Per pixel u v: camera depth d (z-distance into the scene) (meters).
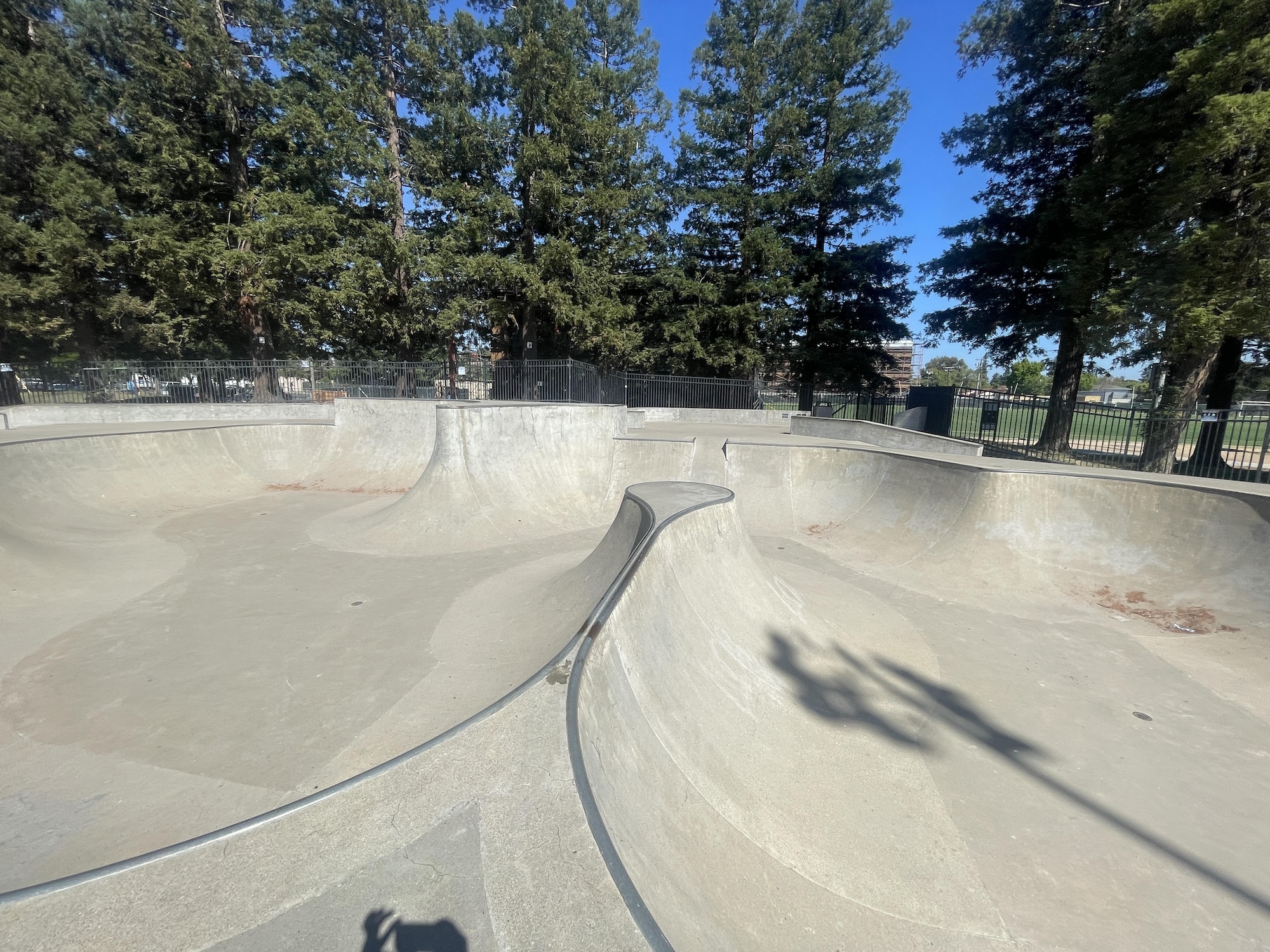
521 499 11.03
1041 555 8.77
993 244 21.20
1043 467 10.51
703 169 28.20
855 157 27.73
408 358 30.67
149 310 23.27
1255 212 12.67
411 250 24.06
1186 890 3.43
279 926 1.65
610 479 12.55
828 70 27.05
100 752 3.94
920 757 4.55
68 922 1.63
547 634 5.32
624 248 26.52
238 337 29.03
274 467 14.69
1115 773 4.44
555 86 24.91
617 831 2.46
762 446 12.74
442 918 1.68
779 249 25.30
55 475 10.44
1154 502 8.51
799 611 6.64
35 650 5.45
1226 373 20.33
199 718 4.34
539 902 1.74
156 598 6.80
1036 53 19.53
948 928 3.13
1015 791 4.22
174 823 3.27
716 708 4.49
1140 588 7.93
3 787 3.58
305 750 3.96
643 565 4.68
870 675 5.72
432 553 8.84
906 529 10.16
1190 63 12.95
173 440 12.99
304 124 22.22
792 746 4.52
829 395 32.16
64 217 20.72
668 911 2.42
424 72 25.05
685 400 27.14
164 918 1.66
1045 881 3.46
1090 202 16.95
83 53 22.69
